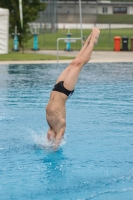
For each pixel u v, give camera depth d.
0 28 53.50
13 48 62.72
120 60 48.12
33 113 22.08
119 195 12.18
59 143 16.16
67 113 22.03
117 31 125.00
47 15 119.06
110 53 58.19
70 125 19.66
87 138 17.69
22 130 18.91
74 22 179.75
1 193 12.31
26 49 64.75
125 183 13.01
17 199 11.92
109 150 16.16
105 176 13.59
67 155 15.61
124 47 62.53
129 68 40.69
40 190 12.51
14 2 61.34
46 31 114.81
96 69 39.97
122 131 18.78
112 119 20.84
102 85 30.72
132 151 16.06
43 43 78.75
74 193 12.30
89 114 21.84
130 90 28.70
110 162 14.86
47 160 15.12
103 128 19.25
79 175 13.68
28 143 17.06
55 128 16.08
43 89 29.11
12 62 45.47
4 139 17.58
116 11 197.62
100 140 17.42
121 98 26.00
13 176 13.62
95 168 14.29
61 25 178.88
